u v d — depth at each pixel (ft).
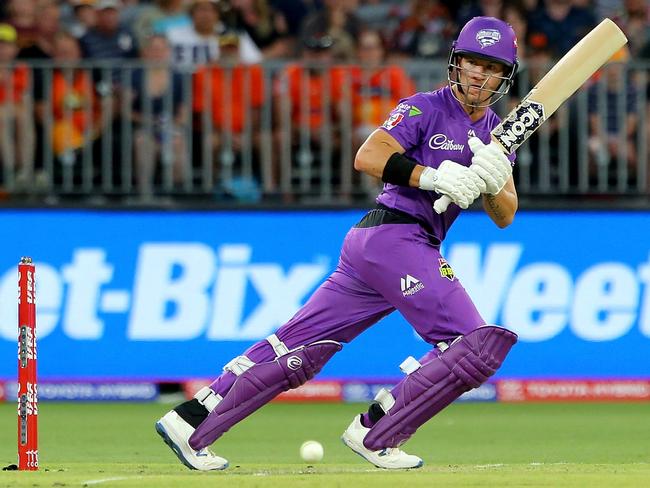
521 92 147.33
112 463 91.61
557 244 150.10
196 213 150.10
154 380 150.10
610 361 150.61
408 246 79.15
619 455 102.53
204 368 150.10
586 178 148.97
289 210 149.89
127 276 150.10
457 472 78.43
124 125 148.77
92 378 150.20
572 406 147.43
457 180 76.23
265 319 150.00
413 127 78.95
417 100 79.61
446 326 78.69
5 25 161.99
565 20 163.22
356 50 164.04
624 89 148.15
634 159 149.18
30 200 149.38
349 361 151.12
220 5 167.63
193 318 150.10
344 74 147.95
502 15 162.50
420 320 79.30
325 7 164.55
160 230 150.00
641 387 151.23
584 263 150.41
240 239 150.20
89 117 148.56
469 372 78.13
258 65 148.25
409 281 78.89
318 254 150.41
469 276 149.59
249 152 149.18
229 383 82.07
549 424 129.59
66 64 148.25
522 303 150.10
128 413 139.13
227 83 148.25
